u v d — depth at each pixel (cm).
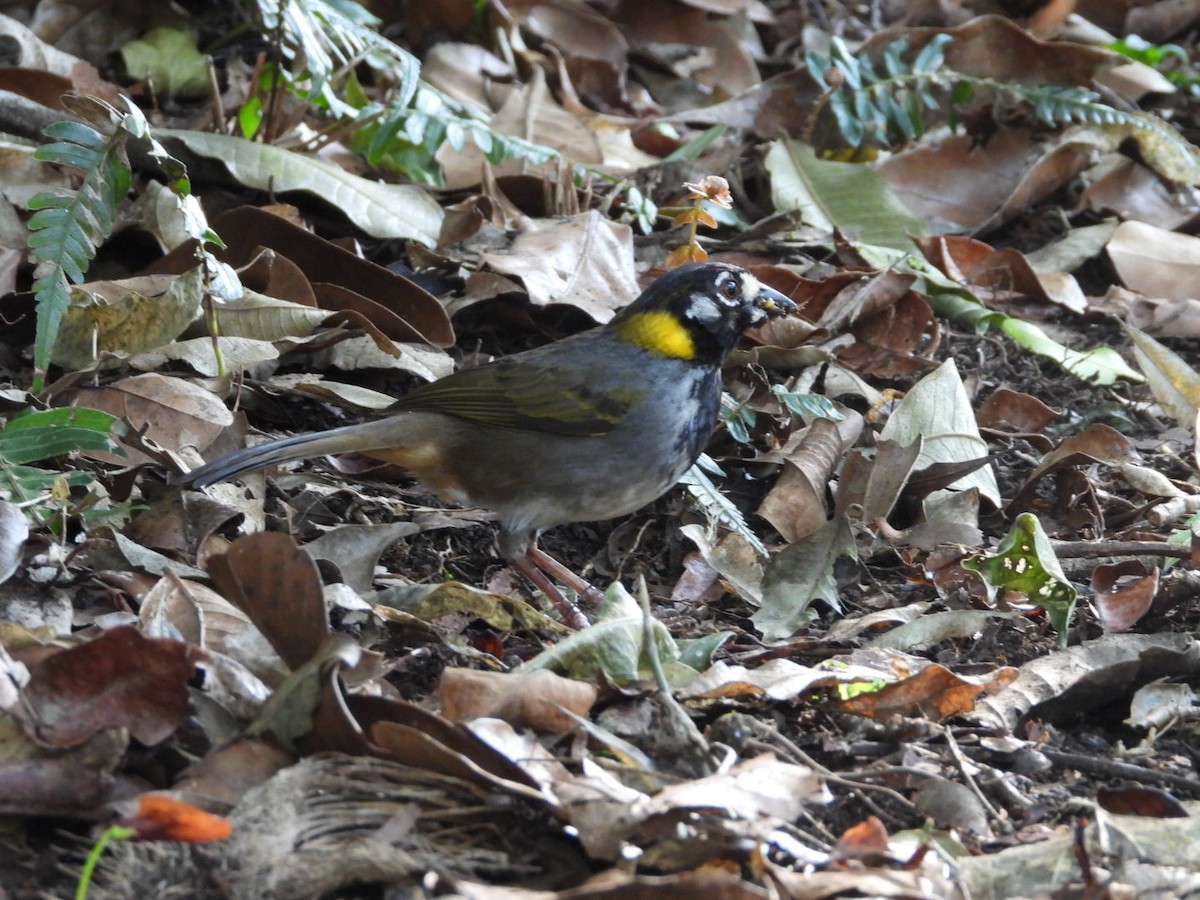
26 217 1161
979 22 1586
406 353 1120
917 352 1317
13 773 605
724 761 693
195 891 588
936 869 644
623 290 1224
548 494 978
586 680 771
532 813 647
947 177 1545
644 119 1608
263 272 1116
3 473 841
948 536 1016
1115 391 1304
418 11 1625
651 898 571
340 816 619
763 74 1784
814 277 1340
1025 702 820
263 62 1363
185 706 647
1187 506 1075
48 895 584
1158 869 655
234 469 895
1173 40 1909
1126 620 906
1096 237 1490
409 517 1022
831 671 804
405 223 1283
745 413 1107
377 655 746
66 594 792
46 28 1443
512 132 1477
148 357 1038
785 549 945
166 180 1280
